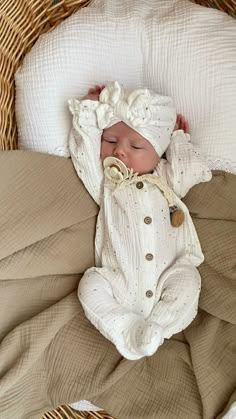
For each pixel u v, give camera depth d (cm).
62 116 146
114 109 137
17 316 138
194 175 138
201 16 142
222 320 138
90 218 145
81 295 134
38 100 146
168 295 133
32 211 136
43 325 134
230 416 126
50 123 146
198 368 133
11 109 154
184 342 140
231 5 153
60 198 141
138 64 148
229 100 141
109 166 139
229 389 132
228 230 139
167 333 129
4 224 133
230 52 140
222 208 140
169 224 140
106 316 130
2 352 132
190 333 138
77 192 143
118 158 138
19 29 152
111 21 146
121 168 137
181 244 141
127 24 146
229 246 138
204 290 140
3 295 135
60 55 145
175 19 144
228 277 138
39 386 139
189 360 136
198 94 143
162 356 139
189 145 140
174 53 143
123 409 137
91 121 139
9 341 133
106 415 146
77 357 139
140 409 135
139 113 133
